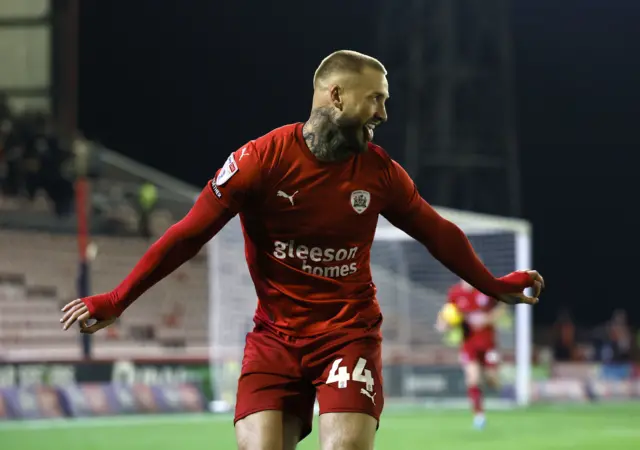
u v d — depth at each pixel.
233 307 38.81
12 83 47.38
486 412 37.72
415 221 8.92
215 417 34.38
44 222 42.94
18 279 40.97
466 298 29.55
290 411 8.79
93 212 44.94
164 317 43.56
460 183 59.06
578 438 26.41
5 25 47.38
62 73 47.59
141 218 45.28
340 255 8.67
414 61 59.28
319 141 8.41
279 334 8.80
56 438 26.14
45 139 43.62
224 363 37.56
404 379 41.84
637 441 25.61
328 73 8.36
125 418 33.59
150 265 8.46
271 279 8.80
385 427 30.19
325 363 8.65
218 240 39.12
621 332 52.66
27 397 32.44
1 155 42.91
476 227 40.22
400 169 8.84
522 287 9.38
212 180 8.62
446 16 58.75
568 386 44.91
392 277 45.28
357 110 8.27
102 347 40.97
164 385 35.72
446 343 45.00
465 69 58.91
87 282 37.00
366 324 8.79
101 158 48.34
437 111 59.19
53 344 40.12
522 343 41.06
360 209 8.59
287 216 8.55
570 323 54.72
